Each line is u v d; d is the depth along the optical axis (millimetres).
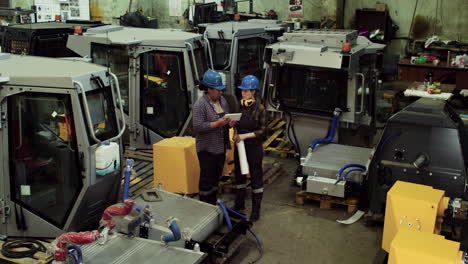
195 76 7316
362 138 7426
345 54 6332
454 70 10516
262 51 9820
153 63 7328
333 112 6719
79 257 3924
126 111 7648
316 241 5285
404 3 12734
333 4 13125
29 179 4742
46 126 4570
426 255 3516
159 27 15586
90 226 5012
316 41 6875
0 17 10898
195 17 12227
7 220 4859
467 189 5098
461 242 5098
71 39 7742
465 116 6797
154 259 4059
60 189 4699
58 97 4410
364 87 7070
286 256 4988
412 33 12812
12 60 5234
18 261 4398
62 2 13203
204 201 5539
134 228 4406
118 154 4832
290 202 6234
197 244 4219
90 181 4555
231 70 8734
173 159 5969
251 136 5344
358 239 5328
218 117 5332
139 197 5156
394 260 3670
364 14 12938
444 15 12367
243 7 14539
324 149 6637
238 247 5020
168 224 4215
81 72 4574
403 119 5297
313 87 6855
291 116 7168
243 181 5699
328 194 5871
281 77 7031
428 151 5188
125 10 14742
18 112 4566
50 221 4801
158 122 7531
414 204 4406
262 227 5574
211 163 5422
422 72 10797
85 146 4461
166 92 7398
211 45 8977
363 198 5926
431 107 5371
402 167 5270
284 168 7332
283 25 10820
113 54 7520
